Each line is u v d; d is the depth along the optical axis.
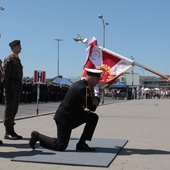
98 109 25.50
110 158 7.02
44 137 7.70
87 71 7.66
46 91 34.78
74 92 7.58
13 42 9.45
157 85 108.50
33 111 20.67
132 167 6.43
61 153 7.48
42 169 6.15
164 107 29.34
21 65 9.63
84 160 6.79
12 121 9.48
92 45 8.79
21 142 8.97
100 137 10.16
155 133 11.23
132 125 13.69
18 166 6.36
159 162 6.89
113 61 8.73
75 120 7.71
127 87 60.97
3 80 9.21
